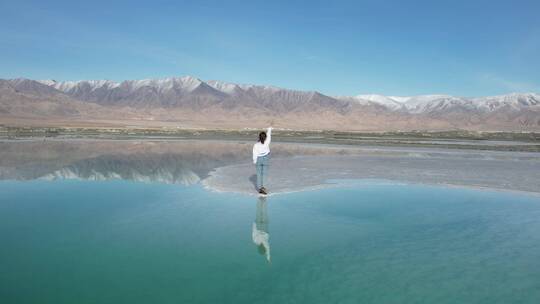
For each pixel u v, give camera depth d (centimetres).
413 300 625
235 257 795
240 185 1534
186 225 1002
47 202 1242
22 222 1016
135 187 1485
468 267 758
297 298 629
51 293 637
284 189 1474
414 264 771
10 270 723
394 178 1773
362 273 725
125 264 754
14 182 1591
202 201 1264
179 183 1571
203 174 1802
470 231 987
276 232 957
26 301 611
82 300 616
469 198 1372
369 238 922
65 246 846
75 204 1218
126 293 640
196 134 6588
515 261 790
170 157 2541
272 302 615
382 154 3022
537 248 867
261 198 1318
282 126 15638
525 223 1064
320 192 1432
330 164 2261
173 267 743
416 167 2181
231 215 1098
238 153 2886
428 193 1449
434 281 694
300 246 863
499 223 1060
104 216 1076
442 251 843
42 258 780
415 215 1132
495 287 673
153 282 680
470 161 2561
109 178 1686
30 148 3066
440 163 2408
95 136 5166
